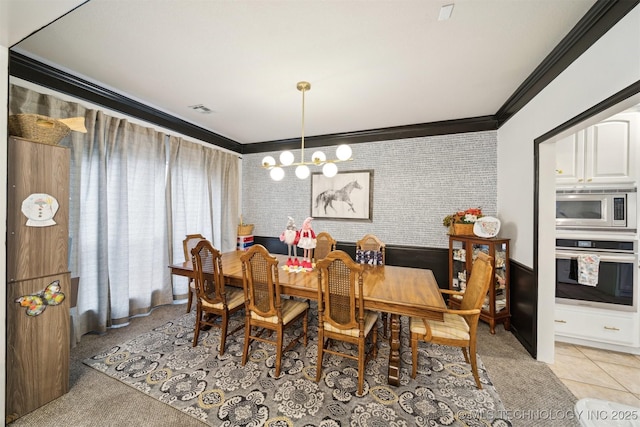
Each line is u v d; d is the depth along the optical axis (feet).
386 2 4.50
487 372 6.35
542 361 6.84
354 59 6.25
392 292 6.00
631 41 4.13
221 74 7.04
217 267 6.95
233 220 13.75
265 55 6.13
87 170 7.82
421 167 11.07
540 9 4.63
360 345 5.59
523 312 7.71
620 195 7.09
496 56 6.07
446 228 10.70
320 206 12.92
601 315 7.28
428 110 9.38
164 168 10.21
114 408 5.12
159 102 8.96
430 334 5.92
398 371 5.81
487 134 10.11
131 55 6.20
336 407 5.17
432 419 4.91
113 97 8.24
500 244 8.64
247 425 4.75
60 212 5.26
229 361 6.71
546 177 6.84
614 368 6.54
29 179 4.81
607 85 4.59
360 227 12.12
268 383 5.87
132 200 9.18
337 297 5.78
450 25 5.05
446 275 10.69
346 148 6.84
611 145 7.18
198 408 5.13
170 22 5.05
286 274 7.38
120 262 8.62
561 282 7.64
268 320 6.34
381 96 8.26
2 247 4.43
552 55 5.87
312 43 5.66
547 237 6.84
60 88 7.11
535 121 7.06
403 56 6.11
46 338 5.13
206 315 8.65
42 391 5.10
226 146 13.58
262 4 4.57
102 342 7.62
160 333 8.20
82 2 3.58
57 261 5.24
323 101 8.68
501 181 9.52
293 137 13.19
